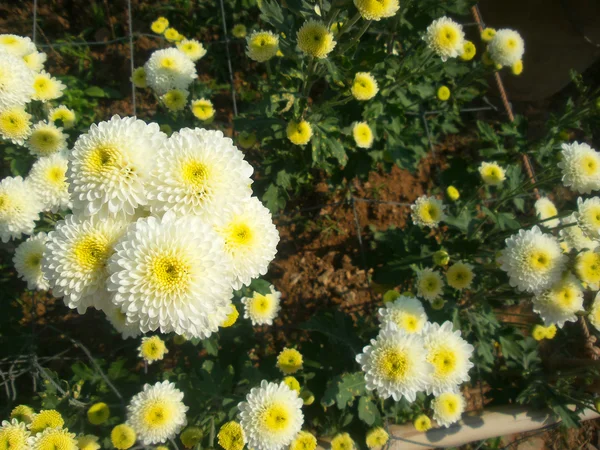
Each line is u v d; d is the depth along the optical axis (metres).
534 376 0.48
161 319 0.24
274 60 0.52
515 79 0.68
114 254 0.24
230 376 0.39
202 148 0.25
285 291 0.57
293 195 0.61
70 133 0.47
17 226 0.37
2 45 0.40
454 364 0.35
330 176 0.56
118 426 0.34
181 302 0.24
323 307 0.57
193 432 0.36
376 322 0.52
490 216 0.46
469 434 0.44
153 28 0.57
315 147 0.45
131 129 0.25
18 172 0.45
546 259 0.37
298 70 0.45
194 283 0.24
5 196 0.37
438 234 0.59
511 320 0.58
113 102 0.61
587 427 0.58
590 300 0.42
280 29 0.41
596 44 0.59
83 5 0.64
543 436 0.57
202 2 0.64
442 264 0.44
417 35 0.50
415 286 0.45
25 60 0.44
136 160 0.25
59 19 0.63
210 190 0.25
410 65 0.49
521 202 0.53
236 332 0.44
